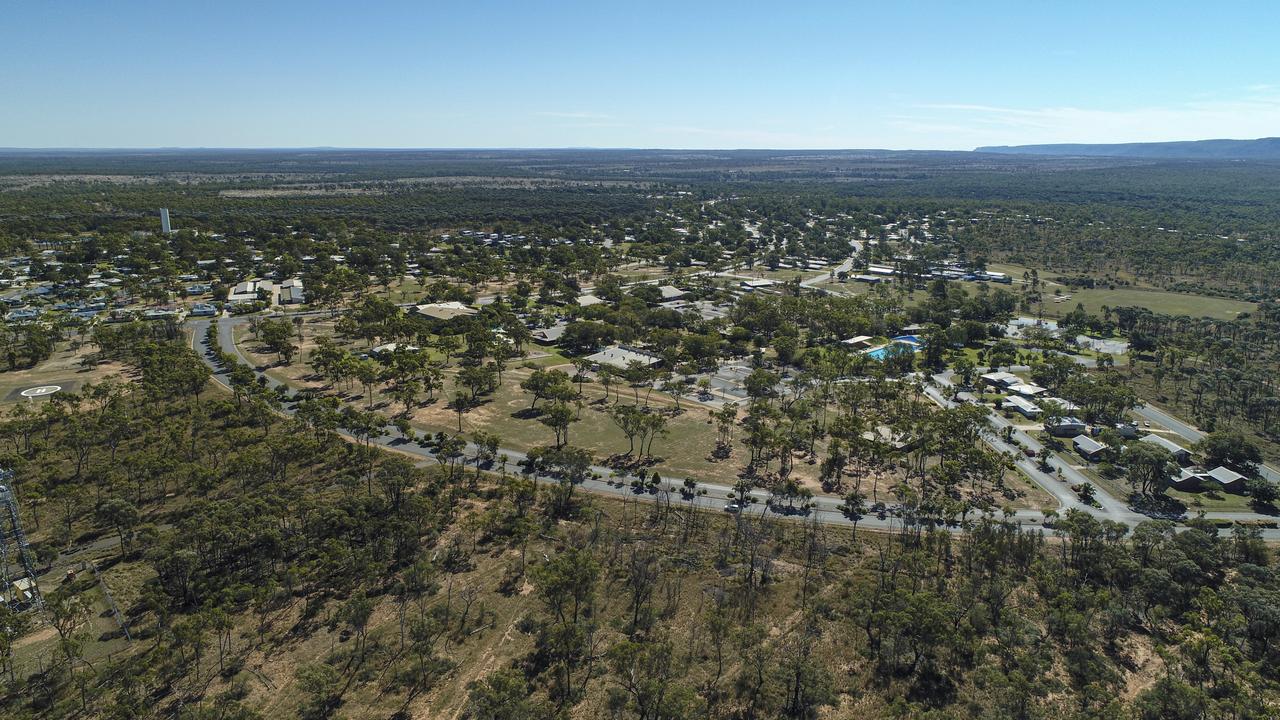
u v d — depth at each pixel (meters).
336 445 160.88
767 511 143.62
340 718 85.38
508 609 109.38
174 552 108.88
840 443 169.75
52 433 163.50
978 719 88.75
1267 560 126.31
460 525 133.50
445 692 91.75
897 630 100.31
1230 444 168.25
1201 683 96.25
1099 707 89.38
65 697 88.94
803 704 91.44
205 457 154.25
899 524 140.00
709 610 110.88
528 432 180.38
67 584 110.19
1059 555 129.50
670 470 161.12
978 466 159.25
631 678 91.25
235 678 92.88
